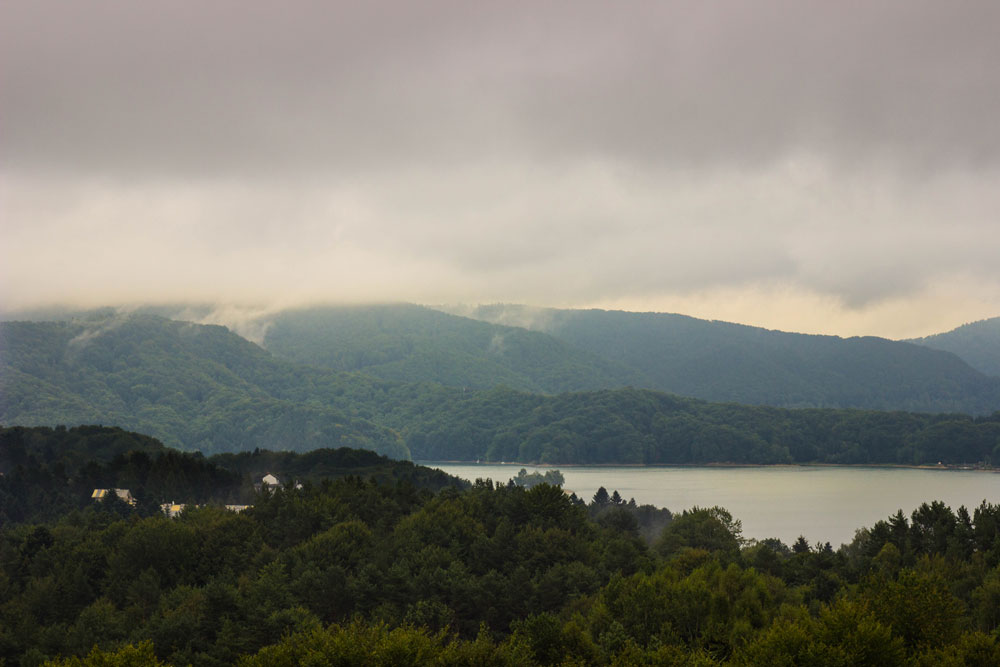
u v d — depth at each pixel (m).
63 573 176.12
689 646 120.38
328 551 180.12
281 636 131.50
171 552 185.12
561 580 163.38
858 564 178.75
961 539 193.75
